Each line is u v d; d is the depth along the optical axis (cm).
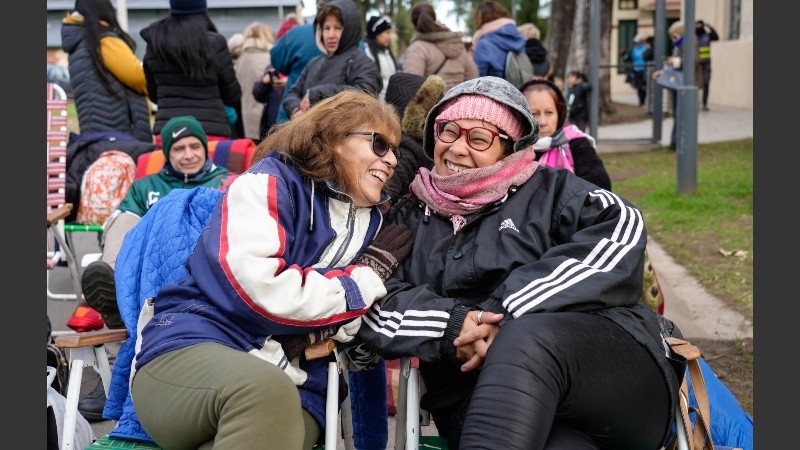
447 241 350
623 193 1130
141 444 334
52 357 401
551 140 512
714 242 833
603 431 308
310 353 321
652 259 798
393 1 3462
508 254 337
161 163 591
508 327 304
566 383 295
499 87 352
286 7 1944
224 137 739
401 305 333
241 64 897
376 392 384
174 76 721
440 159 360
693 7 1058
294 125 346
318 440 336
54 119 611
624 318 320
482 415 286
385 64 888
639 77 2722
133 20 1936
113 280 396
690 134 1062
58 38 2541
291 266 321
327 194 345
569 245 329
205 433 301
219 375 295
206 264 324
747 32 2339
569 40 2186
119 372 355
